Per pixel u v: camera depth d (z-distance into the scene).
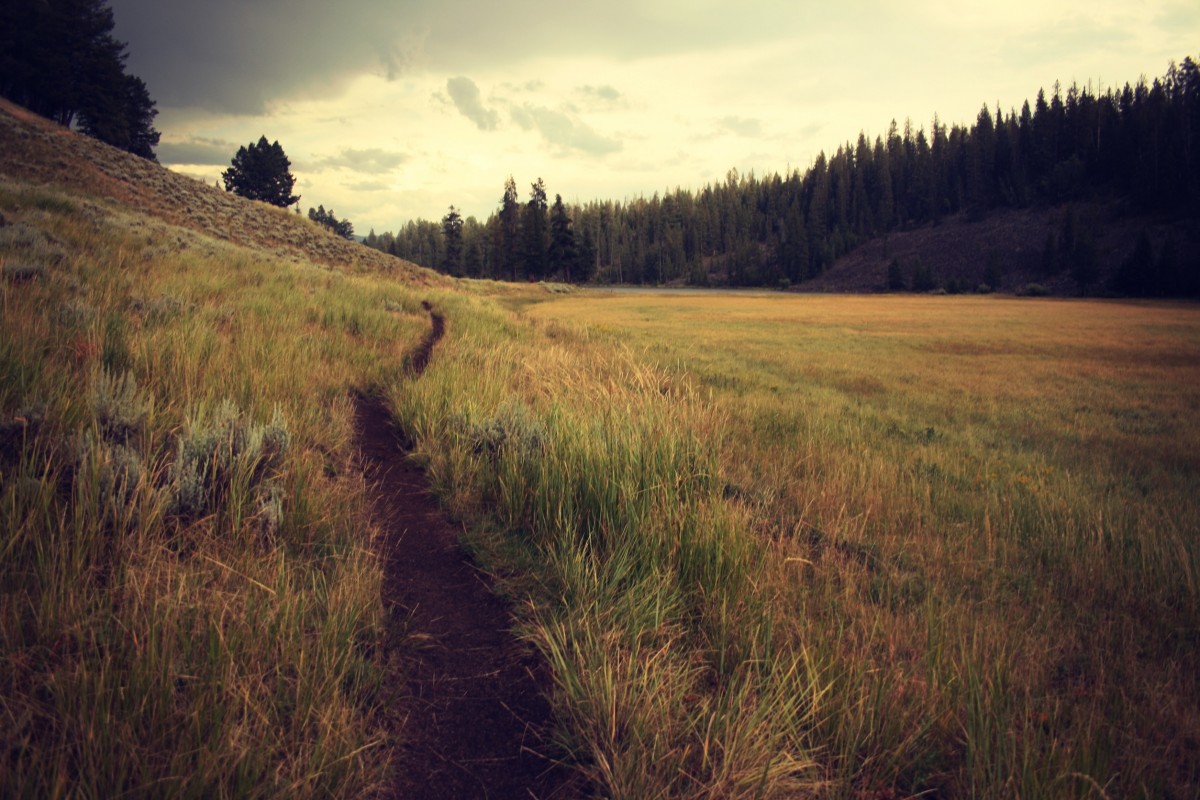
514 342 12.95
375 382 7.94
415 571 3.47
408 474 5.09
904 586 3.92
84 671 1.85
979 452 8.52
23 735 1.74
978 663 2.88
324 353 8.27
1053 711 2.70
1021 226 137.12
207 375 5.03
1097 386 16.73
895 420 10.93
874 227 171.38
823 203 183.38
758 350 23.88
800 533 4.62
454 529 4.11
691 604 3.23
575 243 100.94
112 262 10.05
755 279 161.88
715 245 190.25
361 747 1.93
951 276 130.75
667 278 174.62
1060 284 109.00
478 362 9.29
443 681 2.56
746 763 2.09
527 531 4.13
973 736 2.41
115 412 3.57
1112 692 2.90
